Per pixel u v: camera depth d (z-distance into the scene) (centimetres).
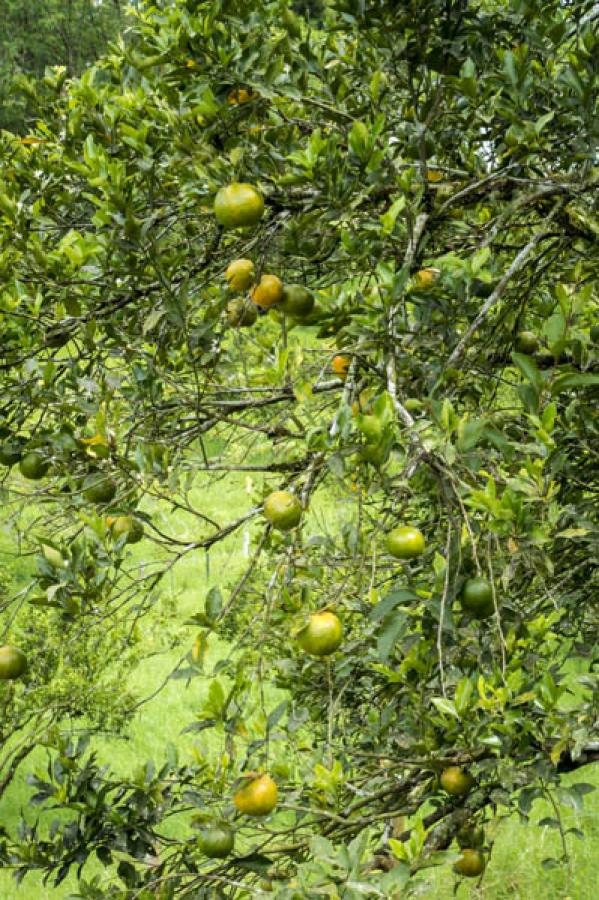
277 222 259
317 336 252
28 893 682
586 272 313
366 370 245
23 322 277
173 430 285
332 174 236
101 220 246
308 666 345
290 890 211
